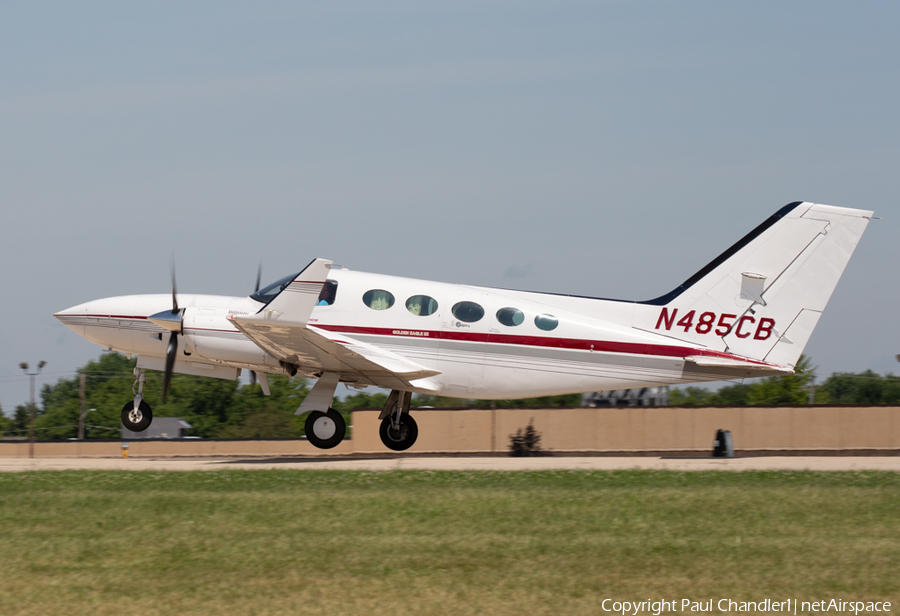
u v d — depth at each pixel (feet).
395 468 149.89
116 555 90.84
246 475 139.03
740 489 126.00
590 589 80.38
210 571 85.25
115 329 173.88
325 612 74.33
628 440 257.34
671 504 115.55
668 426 256.93
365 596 78.33
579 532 100.68
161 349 173.99
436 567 86.69
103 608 75.31
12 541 96.02
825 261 165.89
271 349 158.30
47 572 85.10
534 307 170.40
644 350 167.43
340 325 169.48
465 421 259.80
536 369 168.55
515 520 106.73
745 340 167.43
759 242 167.63
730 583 82.02
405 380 170.19
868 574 84.38
